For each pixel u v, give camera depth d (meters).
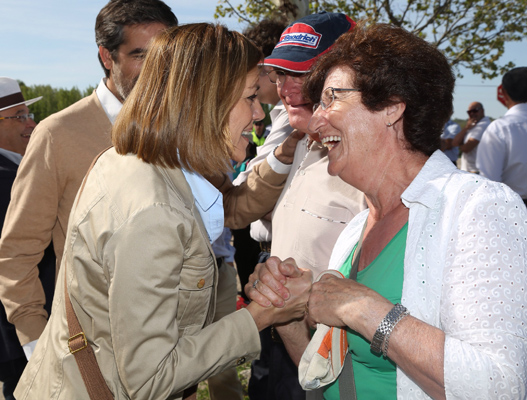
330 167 1.45
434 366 1.07
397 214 1.39
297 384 2.27
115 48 2.13
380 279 1.34
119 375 1.22
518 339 1.03
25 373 1.46
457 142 8.52
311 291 1.34
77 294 1.29
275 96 2.94
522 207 1.14
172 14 2.24
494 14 11.88
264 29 3.31
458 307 1.09
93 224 1.24
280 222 2.21
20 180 2.12
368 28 1.41
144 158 1.28
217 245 2.99
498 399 1.00
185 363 1.22
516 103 4.84
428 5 11.40
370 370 1.37
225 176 2.56
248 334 1.35
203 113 1.30
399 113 1.32
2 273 2.10
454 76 1.37
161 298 1.17
